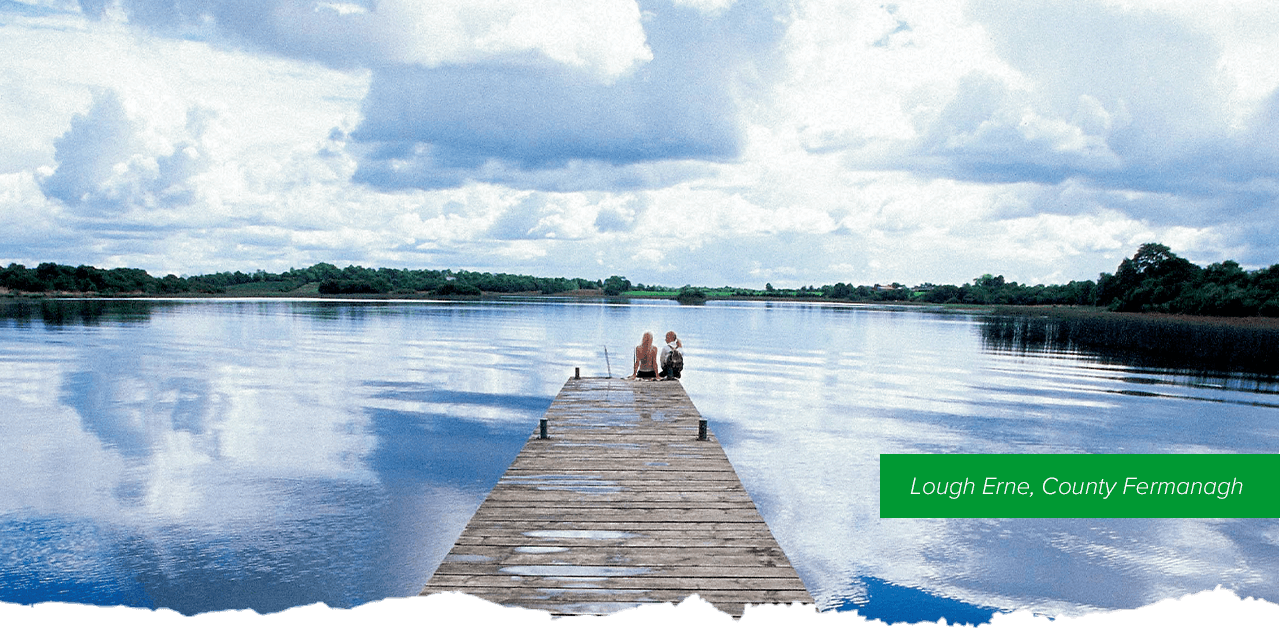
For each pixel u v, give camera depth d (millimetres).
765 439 18094
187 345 40812
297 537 11273
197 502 12781
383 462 15555
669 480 9180
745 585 6109
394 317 74500
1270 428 21219
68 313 75312
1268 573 10977
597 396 16672
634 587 6027
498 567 6406
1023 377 32062
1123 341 57812
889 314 111250
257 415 20484
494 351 39719
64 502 12742
